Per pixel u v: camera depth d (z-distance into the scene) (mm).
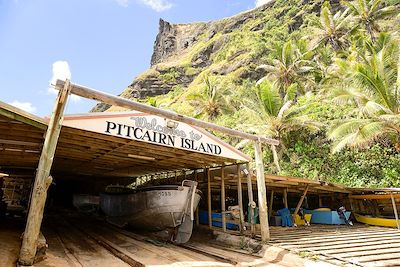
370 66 19656
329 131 20719
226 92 42344
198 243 11281
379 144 22844
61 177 22000
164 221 11781
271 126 25766
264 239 9891
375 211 17953
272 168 25312
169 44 128625
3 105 6152
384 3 46938
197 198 12570
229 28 95438
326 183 14906
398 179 20172
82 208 22578
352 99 22750
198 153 10555
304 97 34125
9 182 20703
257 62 59312
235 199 19719
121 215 14562
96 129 7801
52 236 10508
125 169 16359
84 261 7094
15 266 5652
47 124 7086
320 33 40812
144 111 7465
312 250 8547
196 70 87625
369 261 7473
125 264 7102
